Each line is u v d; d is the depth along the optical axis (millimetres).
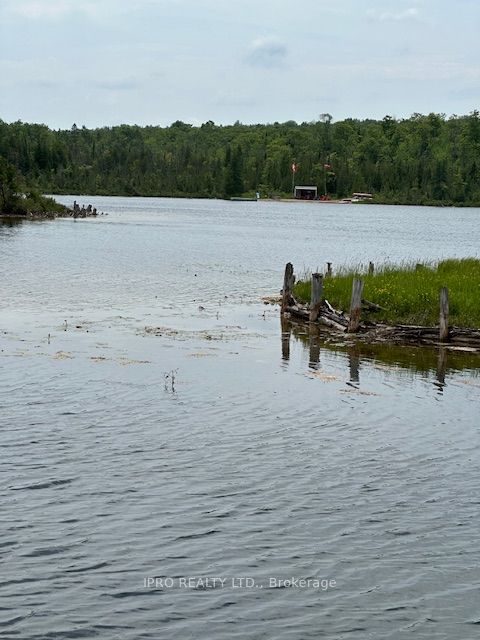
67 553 11664
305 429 17625
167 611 10383
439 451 16438
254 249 66750
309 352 25922
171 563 11516
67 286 39406
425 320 29375
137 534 12297
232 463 15320
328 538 12398
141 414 18234
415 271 36688
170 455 15625
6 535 12094
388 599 10805
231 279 45031
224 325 30359
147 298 36531
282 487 14250
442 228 114562
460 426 18234
